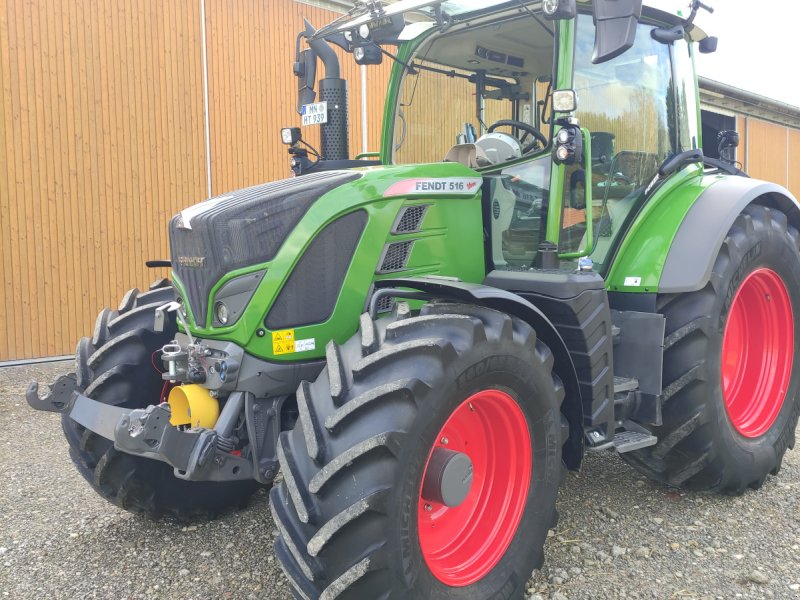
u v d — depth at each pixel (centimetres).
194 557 293
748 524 318
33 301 695
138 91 741
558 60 300
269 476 257
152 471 304
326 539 200
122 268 746
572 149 284
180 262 278
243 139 820
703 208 341
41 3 679
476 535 253
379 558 203
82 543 307
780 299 374
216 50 789
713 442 325
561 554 289
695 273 316
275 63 837
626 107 342
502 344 236
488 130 351
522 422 250
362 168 298
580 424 275
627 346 328
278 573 279
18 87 672
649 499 345
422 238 289
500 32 337
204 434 239
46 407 277
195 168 786
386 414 210
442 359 219
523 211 317
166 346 271
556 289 278
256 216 257
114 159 732
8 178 673
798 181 1603
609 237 337
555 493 262
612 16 244
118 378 296
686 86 380
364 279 273
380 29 347
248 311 253
